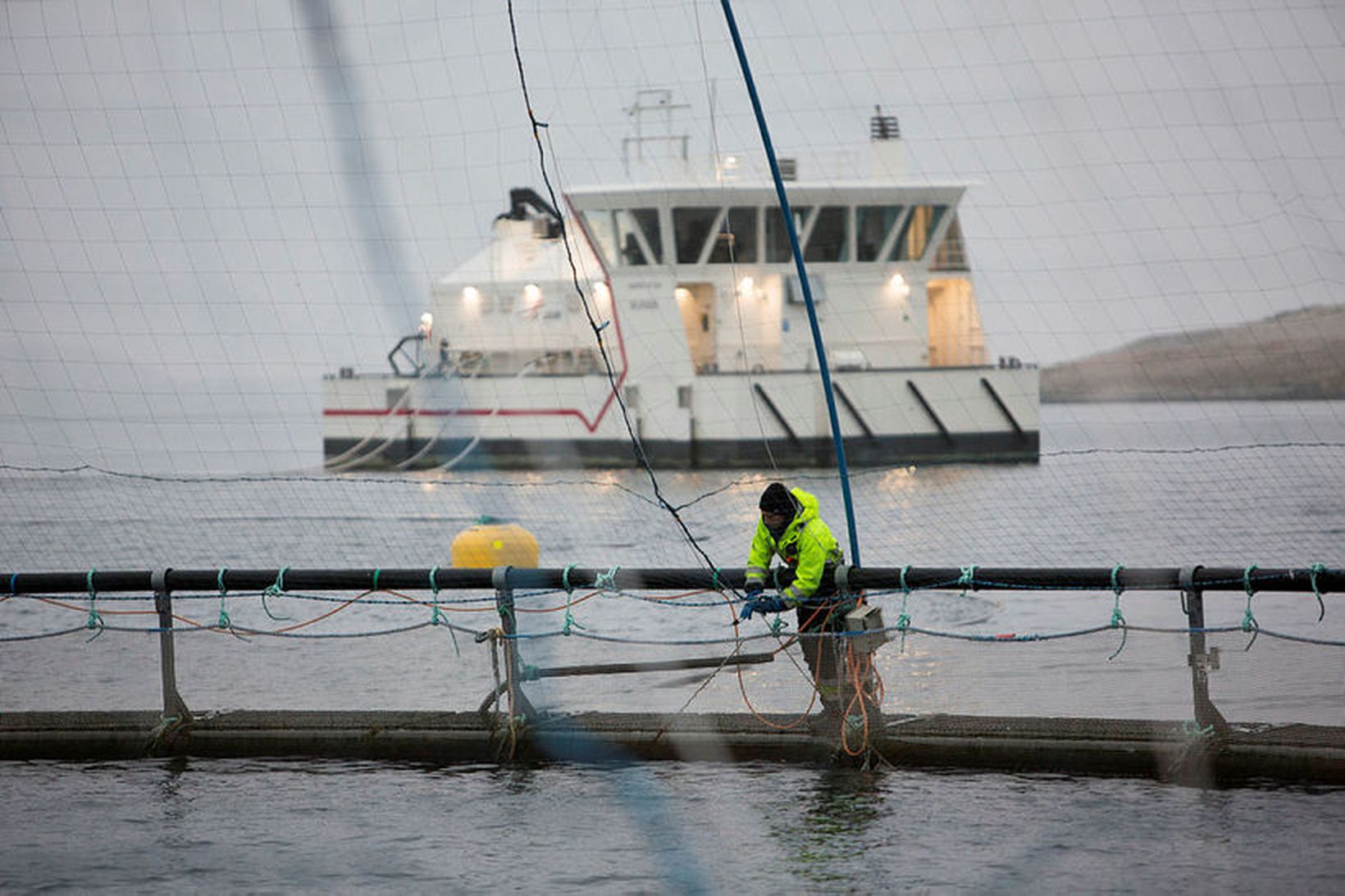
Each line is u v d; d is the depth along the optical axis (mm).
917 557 83375
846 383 152500
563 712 39656
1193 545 83750
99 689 46844
